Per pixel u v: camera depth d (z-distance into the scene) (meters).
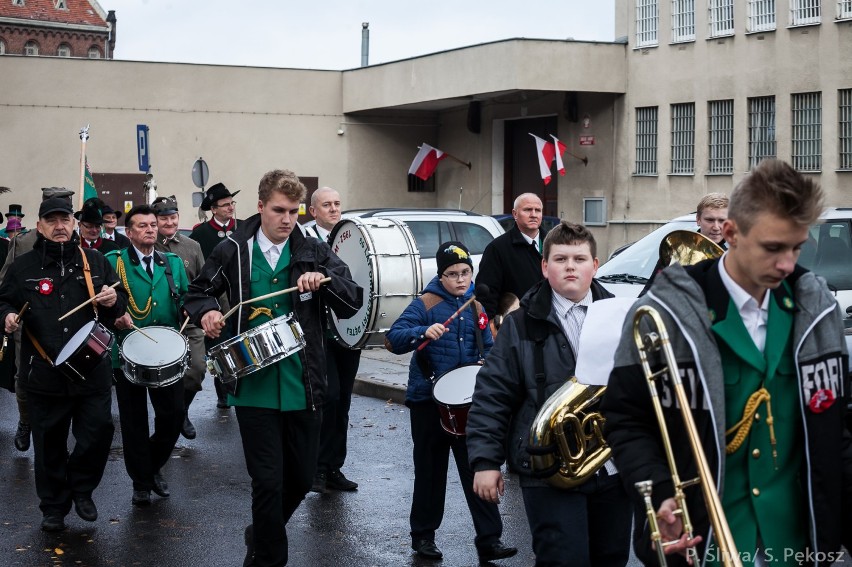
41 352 7.09
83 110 32.72
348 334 10.73
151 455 8.02
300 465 5.87
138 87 33.16
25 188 32.41
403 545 6.79
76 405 7.27
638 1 28.22
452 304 6.73
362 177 35.19
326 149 34.91
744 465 3.27
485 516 6.41
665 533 3.24
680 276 3.24
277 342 5.61
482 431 4.52
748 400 3.23
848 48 23.36
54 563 6.50
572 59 28.30
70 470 7.28
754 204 3.07
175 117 33.50
